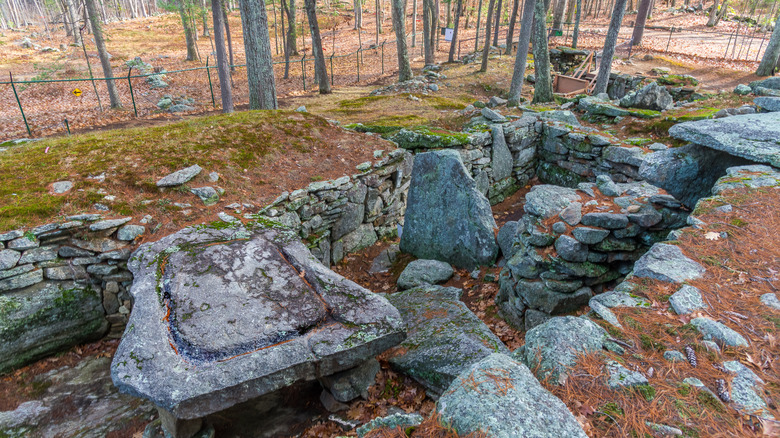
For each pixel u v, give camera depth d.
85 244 5.32
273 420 3.96
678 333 2.79
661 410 2.24
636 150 8.48
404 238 7.79
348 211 7.97
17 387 4.71
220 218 6.05
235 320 3.98
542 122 10.87
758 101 7.30
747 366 2.49
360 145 9.09
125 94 20.45
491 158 9.95
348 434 3.60
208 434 3.69
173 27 43.97
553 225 4.98
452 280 6.59
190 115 16.42
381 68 27.17
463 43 34.56
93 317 5.42
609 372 2.50
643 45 27.16
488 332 4.49
